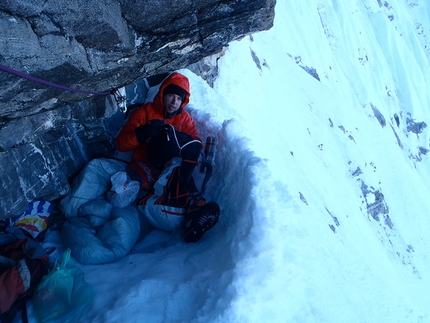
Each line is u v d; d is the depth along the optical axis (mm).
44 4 1697
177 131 3297
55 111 2863
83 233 2977
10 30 1641
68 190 3258
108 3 2027
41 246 2875
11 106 2162
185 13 2457
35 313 2428
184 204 3164
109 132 3828
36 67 1865
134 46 2418
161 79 4465
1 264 2555
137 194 3314
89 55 2152
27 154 2852
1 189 2654
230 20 2678
